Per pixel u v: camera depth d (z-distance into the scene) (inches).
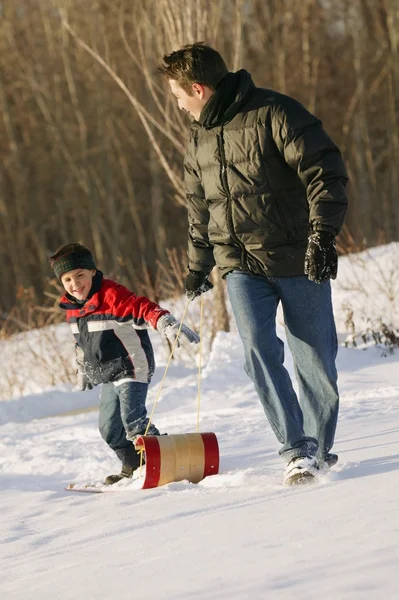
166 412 789.9
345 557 259.0
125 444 513.3
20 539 391.9
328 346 419.8
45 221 3430.1
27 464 606.5
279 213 407.8
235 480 440.5
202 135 421.7
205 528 337.1
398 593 221.8
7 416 924.0
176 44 1124.5
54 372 1139.9
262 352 413.4
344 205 390.0
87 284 491.2
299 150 389.7
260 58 3248.0
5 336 1300.4
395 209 3016.7
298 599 230.8
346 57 3307.1
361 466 412.2
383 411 605.0
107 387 507.8
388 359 890.1
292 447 408.5
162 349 1153.4
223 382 877.8
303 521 316.5
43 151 3336.6
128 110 3115.2
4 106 3233.3
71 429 772.6
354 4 3235.7
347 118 3038.9
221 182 415.2
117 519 393.1
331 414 422.6
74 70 3297.2
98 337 491.2
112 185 3225.9
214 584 258.2
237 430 624.4
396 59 3043.8
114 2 2886.3
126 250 3344.0
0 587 309.3
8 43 3275.1
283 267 410.9
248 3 3248.0
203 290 474.9
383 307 1130.7
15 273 3203.7
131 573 290.0
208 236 444.8
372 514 306.7
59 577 303.6
